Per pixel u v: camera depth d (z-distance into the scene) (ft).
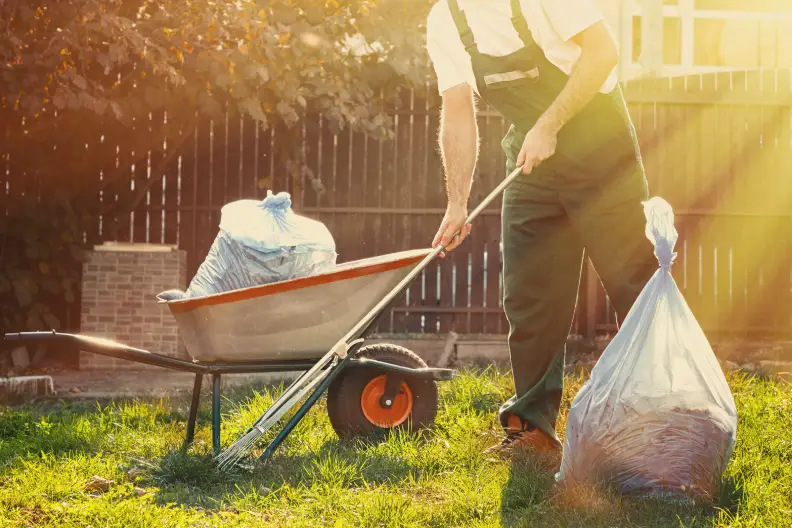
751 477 11.39
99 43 26.94
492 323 32.48
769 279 32.81
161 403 18.83
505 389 18.53
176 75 26.76
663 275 11.33
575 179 12.99
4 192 30.50
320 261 15.03
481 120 32.65
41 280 30.45
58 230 30.19
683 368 10.96
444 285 32.45
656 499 10.68
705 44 38.68
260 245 14.66
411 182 32.71
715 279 32.89
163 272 29.63
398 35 30.12
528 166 12.36
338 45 31.07
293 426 13.70
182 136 31.42
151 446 14.75
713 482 10.84
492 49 12.96
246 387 21.59
